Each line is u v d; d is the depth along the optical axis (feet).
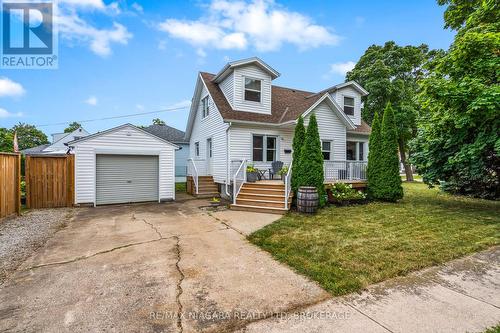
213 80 42.68
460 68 24.97
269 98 40.81
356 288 10.23
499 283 10.71
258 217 24.04
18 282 11.03
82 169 31.37
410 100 57.88
